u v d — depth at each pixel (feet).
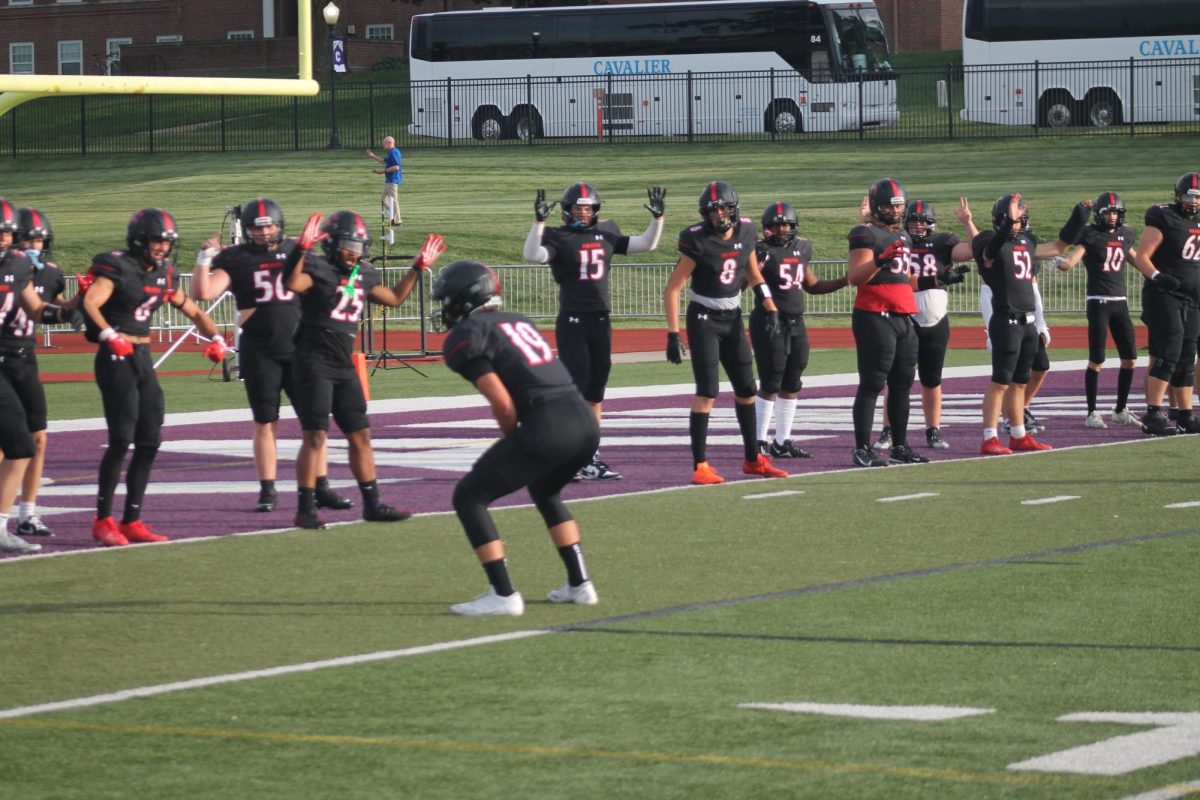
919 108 537.24
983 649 70.59
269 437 113.29
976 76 480.23
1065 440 149.89
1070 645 71.15
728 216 122.01
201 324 109.81
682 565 91.66
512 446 78.38
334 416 107.45
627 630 75.46
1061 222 327.47
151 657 71.36
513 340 78.18
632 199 387.96
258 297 110.52
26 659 71.15
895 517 107.45
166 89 113.50
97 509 104.12
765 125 492.95
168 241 101.40
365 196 422.00
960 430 157.69
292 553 97.40
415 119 530.68
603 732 58.49
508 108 517.96
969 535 100.32
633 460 138.62
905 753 55.47
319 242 109.60
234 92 119.65
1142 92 463.01
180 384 215.51
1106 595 81.87
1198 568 88.79
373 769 54.54
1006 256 136.98
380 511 108.47
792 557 93.71
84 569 92.99
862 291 131.75
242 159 499.51
